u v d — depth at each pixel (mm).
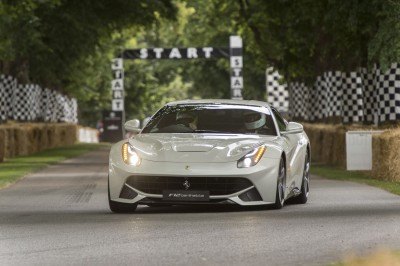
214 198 23641
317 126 58031
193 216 22969
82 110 152375
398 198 27734
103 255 16172
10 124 70125
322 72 66812
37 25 67375
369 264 13914
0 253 16672
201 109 26328
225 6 84125
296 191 26531
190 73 131875
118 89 108750
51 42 73375
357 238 17859
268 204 24172
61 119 108000
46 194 32062
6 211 25688
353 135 43844
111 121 116875
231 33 110188
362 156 43906
